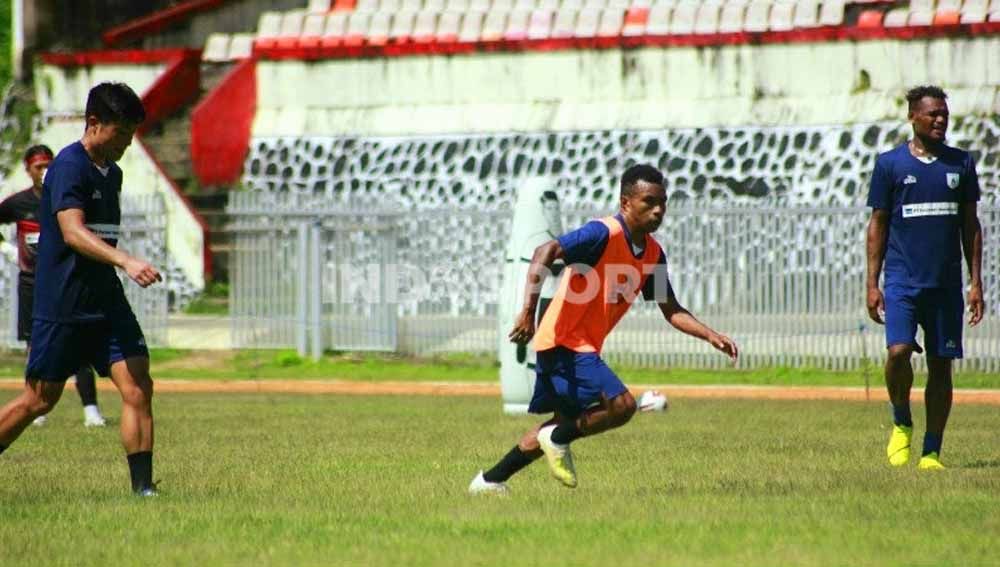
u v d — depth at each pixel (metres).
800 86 96.94
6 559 22.05
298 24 110.25
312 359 75.38
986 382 64.50
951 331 34.16
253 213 77.06
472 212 74.06
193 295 96.50
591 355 27.05
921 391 61.53
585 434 27.53
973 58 93.69
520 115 101.00
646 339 71.06
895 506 26.78
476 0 108.19
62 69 112.31
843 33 96.00
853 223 68.69
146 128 107.56
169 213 98.06
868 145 92.88
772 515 25.78
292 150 103.56
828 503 27.22
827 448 38.62
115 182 28.50
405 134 102.38
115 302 28.64
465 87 103.12
